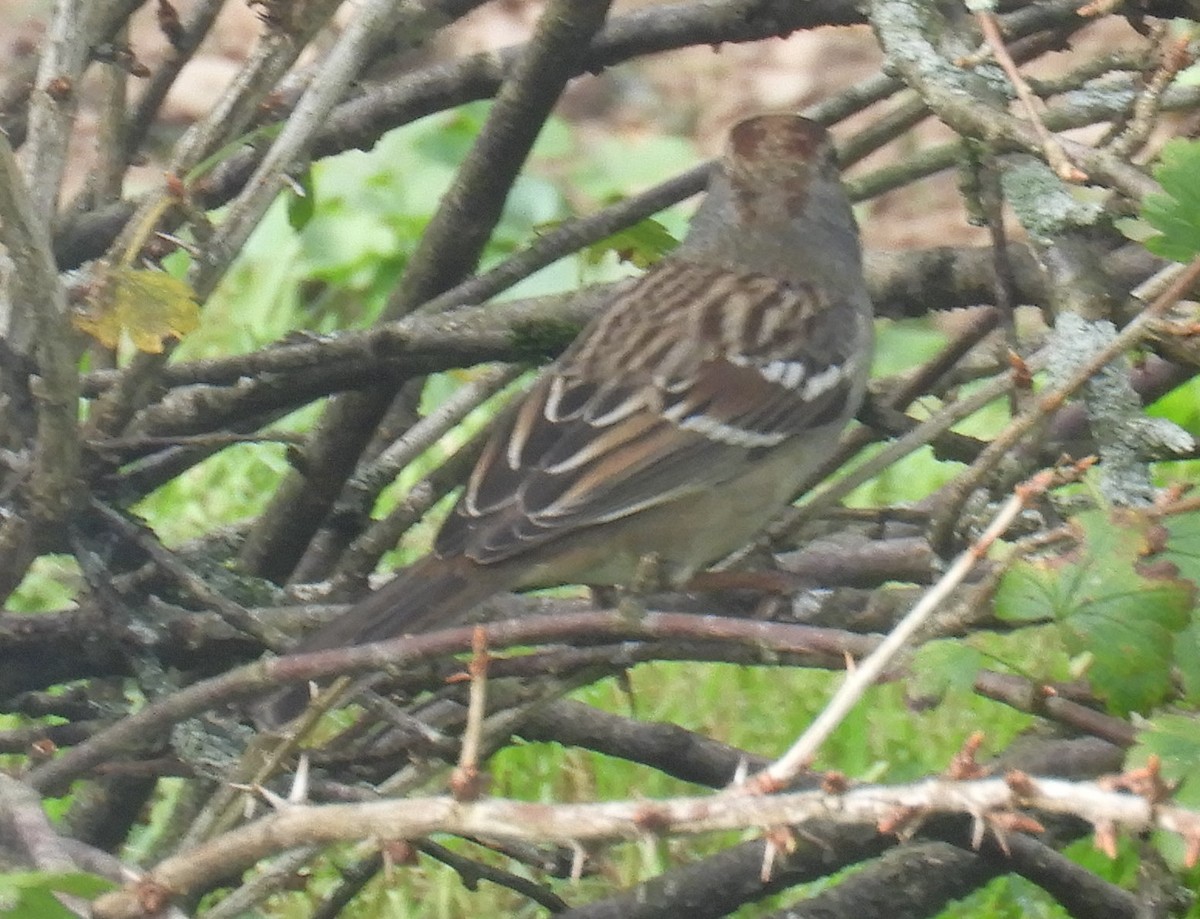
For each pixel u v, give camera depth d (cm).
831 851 724
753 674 1013
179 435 809
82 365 954
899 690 992
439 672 727
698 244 837
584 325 812
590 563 719
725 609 753
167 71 860
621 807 448
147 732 630
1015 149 680
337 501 867
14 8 1541
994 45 600
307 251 1402
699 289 797
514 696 738
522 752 955
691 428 738
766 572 712
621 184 1559
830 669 683
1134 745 555
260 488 1164
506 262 864
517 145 828
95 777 732
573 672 686
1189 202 554
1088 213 667
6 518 705
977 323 827
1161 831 488
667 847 897
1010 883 853
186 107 1550
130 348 1173
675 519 728
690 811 445
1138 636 530
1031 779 431
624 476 719
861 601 700
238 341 1326
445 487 826
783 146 827
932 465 1217
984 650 580
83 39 728
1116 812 423
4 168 613
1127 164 628
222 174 864
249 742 700
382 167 1458
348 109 866
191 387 834
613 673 687
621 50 857
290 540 861
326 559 883
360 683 662
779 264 811
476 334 807
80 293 701
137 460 824
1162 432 627
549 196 1459
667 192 883
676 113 1695
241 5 1647
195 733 692
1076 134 1407
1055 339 648
